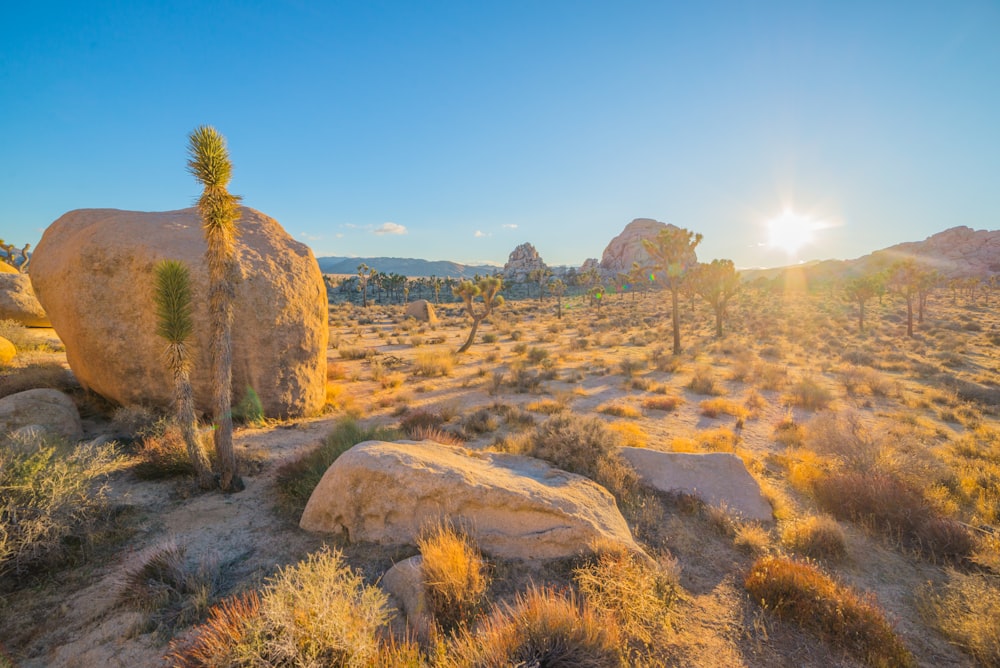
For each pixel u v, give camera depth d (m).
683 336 34.16
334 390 13.98
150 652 3.61
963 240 140.12
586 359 24.12
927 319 43.06
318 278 12.72
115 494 6.43
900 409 13.98
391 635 3.42
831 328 38.00
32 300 22.02
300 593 3.35
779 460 9.24
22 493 4.64
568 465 7.83
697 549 5.88
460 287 25.33
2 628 3.84
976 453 9.77
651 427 11.74
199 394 10.35
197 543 5.35
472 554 4.76
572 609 3.77
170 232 10.64
